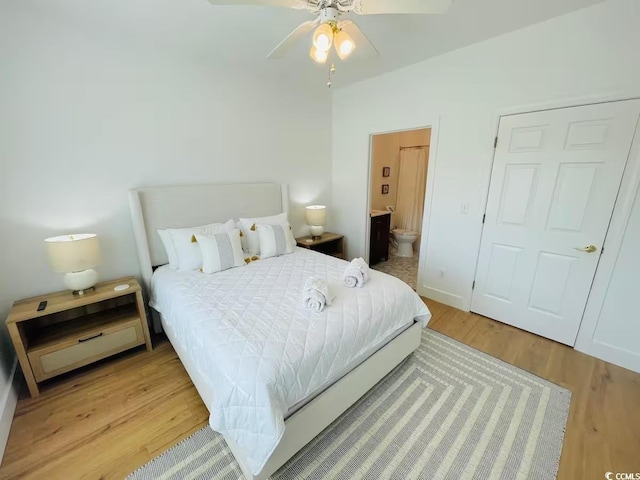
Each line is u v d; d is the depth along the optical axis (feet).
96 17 6.26
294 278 7.30
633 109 6.00
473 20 6.71
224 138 9.58
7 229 6.31
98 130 7.18
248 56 8.45
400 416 5.50
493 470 4.48
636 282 6.43
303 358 4.41
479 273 9.16
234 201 9.82
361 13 4.64
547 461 4.60
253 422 3.88
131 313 7.55
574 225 7.11
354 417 5.49
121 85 7.36
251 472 3.97
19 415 5.53
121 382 6.44
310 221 12.10
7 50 5.90
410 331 6.76
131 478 4.40
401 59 9.06
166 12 6.09
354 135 12.18
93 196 7.34
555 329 7.85
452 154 9.09
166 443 4.97
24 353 5.73
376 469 4.51
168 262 8.50
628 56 5.92
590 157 6.65
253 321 5.12
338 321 5.21
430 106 9.32
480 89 8.13
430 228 10.15
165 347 7.75
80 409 5.69
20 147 6.27
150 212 8.04
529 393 6.03
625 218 6.39
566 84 6.75
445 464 4.57
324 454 4.77
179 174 8.73
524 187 7.77
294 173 12.02
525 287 8.23
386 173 16.62
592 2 5.99
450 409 5.65
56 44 6.38
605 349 7.06
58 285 7.04
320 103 12.37
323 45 4.67
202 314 5.44
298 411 4.37
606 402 5.77
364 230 12.89
